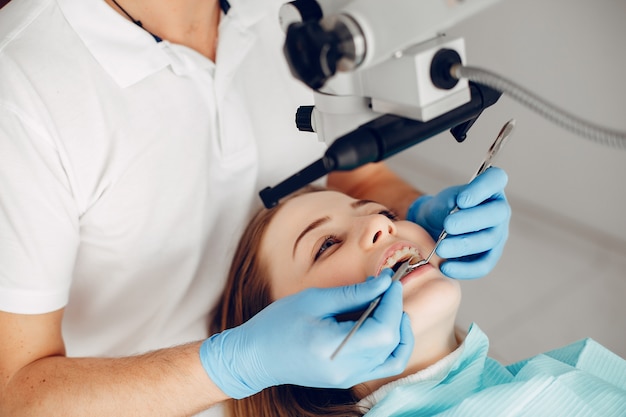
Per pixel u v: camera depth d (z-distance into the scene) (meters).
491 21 3.04
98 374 1.18
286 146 1.60
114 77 1.26
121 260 1.37
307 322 1.10
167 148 1.33
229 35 1.36
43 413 1.15
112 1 1.28
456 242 1.27
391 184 1.80
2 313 1.18
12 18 1.24
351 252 1.36
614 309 2.19
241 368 1.14
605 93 2.59
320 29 0.83
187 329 1.53
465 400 1.21
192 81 1.35
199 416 1.48
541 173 2.66
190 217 1.40
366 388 1.35
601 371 1.42
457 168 2.83
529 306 2.28
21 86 1.19
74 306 1.44
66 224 1.21
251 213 1.55
